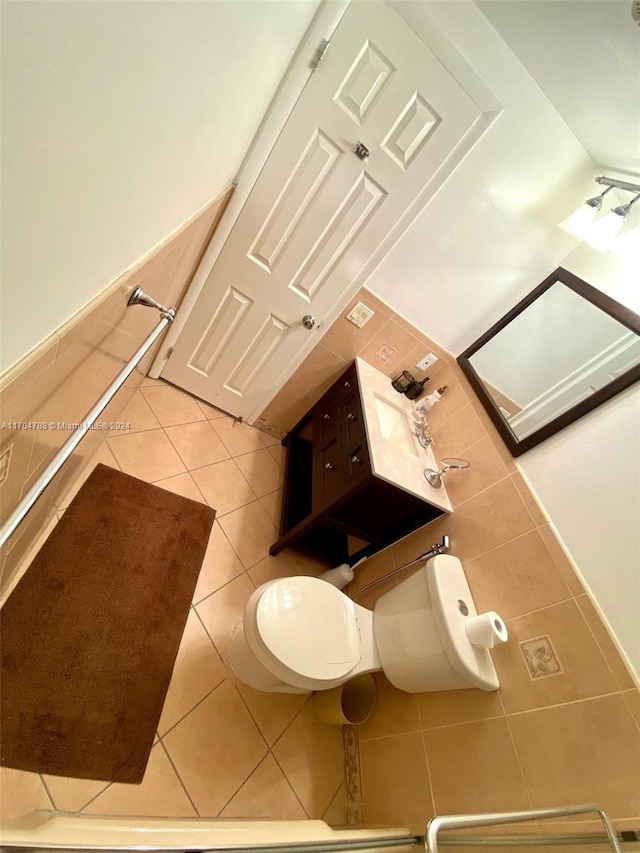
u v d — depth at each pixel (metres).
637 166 1.42
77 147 0.46
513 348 1.95
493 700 1.19
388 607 1.42
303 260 1.75
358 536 1.85
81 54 0.41
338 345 2.18
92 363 0.88
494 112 1.42
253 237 1.67
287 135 1.46
